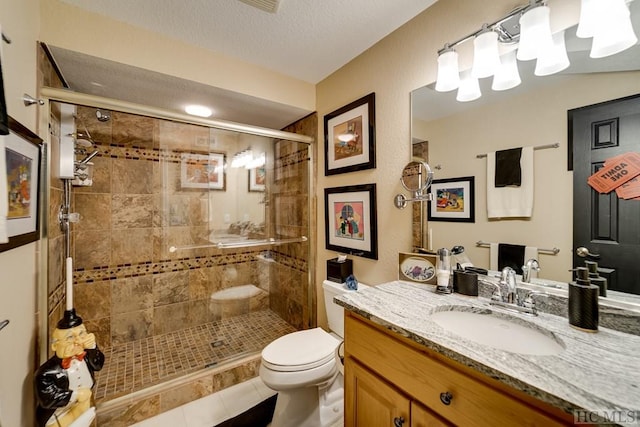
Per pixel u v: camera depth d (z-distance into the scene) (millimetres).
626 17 783
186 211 2430
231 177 2635
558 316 921
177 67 1593
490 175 1146
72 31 1302
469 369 682
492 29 1057
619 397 509
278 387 1274
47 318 1207
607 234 855
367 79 1710
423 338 756
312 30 1512
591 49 885
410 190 1419
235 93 1838
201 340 2230
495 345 914
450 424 705
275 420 1386
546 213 993
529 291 996
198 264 2496
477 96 1184
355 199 1814
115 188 2119
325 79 2092
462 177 1240
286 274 2631
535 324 860
